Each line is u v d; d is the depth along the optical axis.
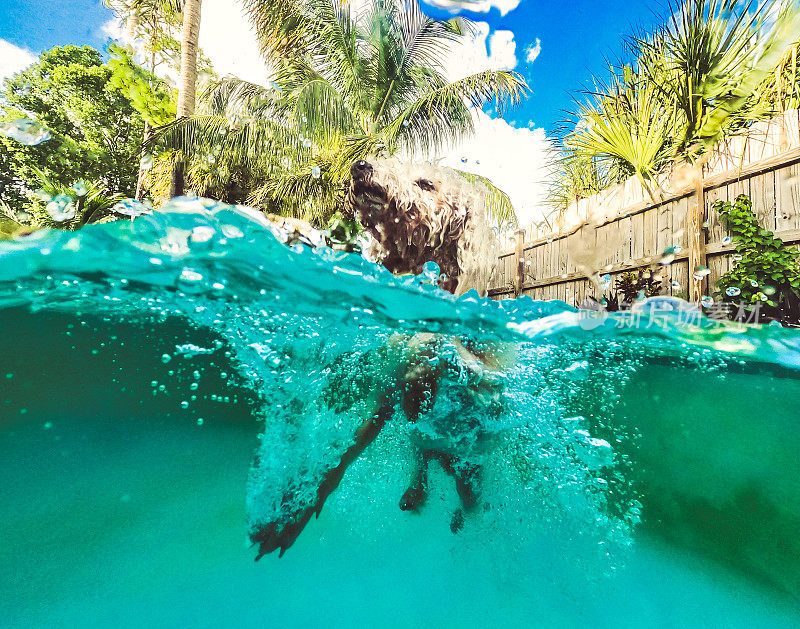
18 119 2.27
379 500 1.79
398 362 1.64
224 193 10.11
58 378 2.57
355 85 9.84
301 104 8.33
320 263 1.69
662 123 4.35
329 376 1.83
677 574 1.53
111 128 11.81
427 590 1.44
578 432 1.85
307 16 9.40
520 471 1.76
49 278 1.86
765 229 3.71
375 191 1.70
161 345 2.46
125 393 2.62
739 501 1.89
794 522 1.71
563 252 5.80
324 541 1.70
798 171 3.50
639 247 4.98
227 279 1.86
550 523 1.70
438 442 1.71
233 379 2.52
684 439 2.28
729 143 4.05
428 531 1.74
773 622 1.35
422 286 1.74
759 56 3.60
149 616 1.28
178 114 9.30
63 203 2.35
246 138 8.28
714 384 2.39
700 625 1.31
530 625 1.31
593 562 1.59
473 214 1.83
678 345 2.28
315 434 1.60
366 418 1.55
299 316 1.99
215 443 2.54
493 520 1.71
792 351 2.08
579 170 5.99
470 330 1.90
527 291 6.53
